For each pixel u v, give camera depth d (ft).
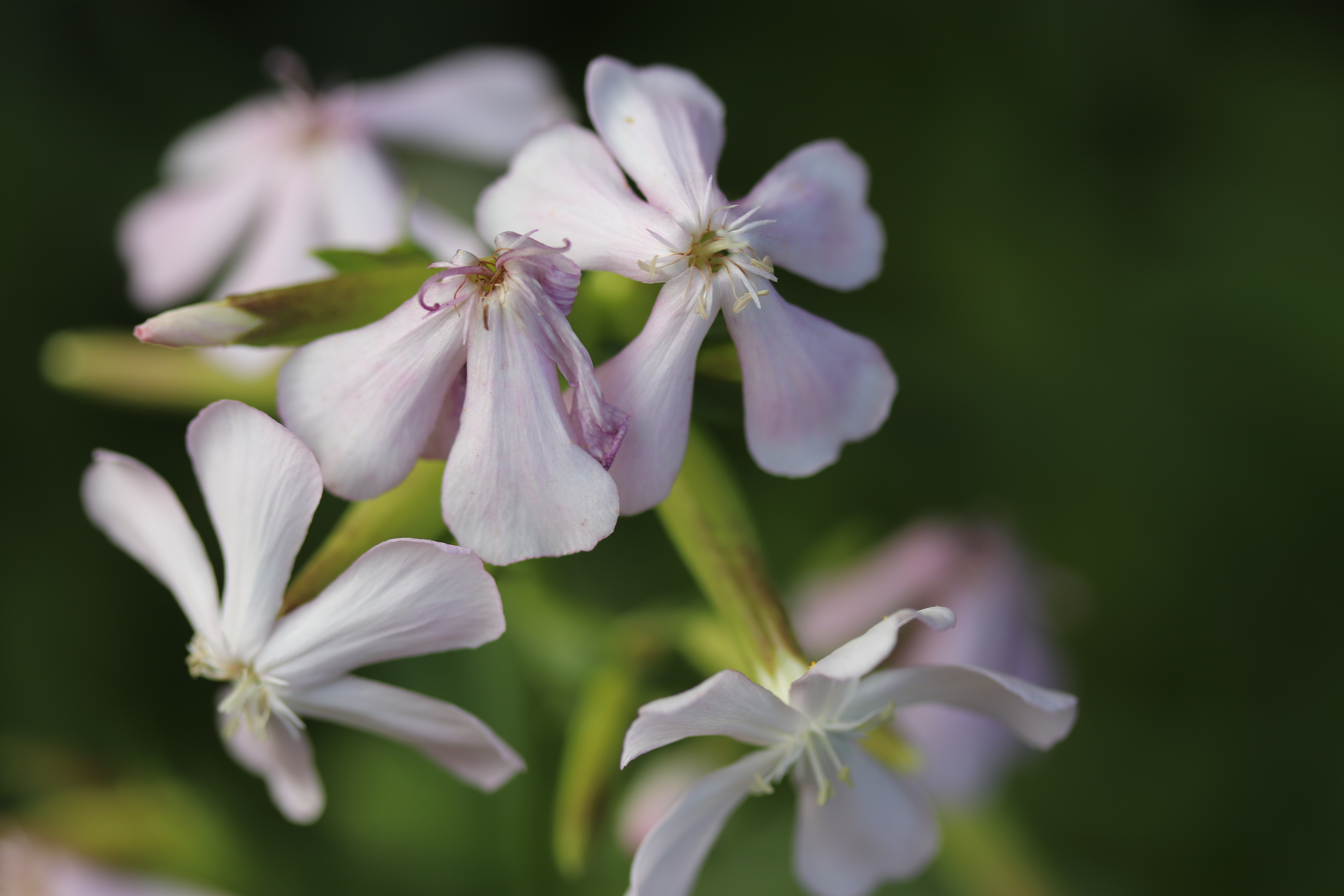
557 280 0.81
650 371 0.82
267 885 1.05
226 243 1.03
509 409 0.81
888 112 1.41
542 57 1.48
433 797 1.07
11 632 1.16
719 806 0.84
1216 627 1.26
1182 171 1.41
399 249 0.86
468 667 1.00
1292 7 1.46
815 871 0.87
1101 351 1.33
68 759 1.04
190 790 1.04
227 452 0.82
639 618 0.94
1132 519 1.28
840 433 0.83
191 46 1.42
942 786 1.02
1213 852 1.17
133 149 1.35
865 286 1.37
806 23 1.44
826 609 1.06
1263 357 1.30
